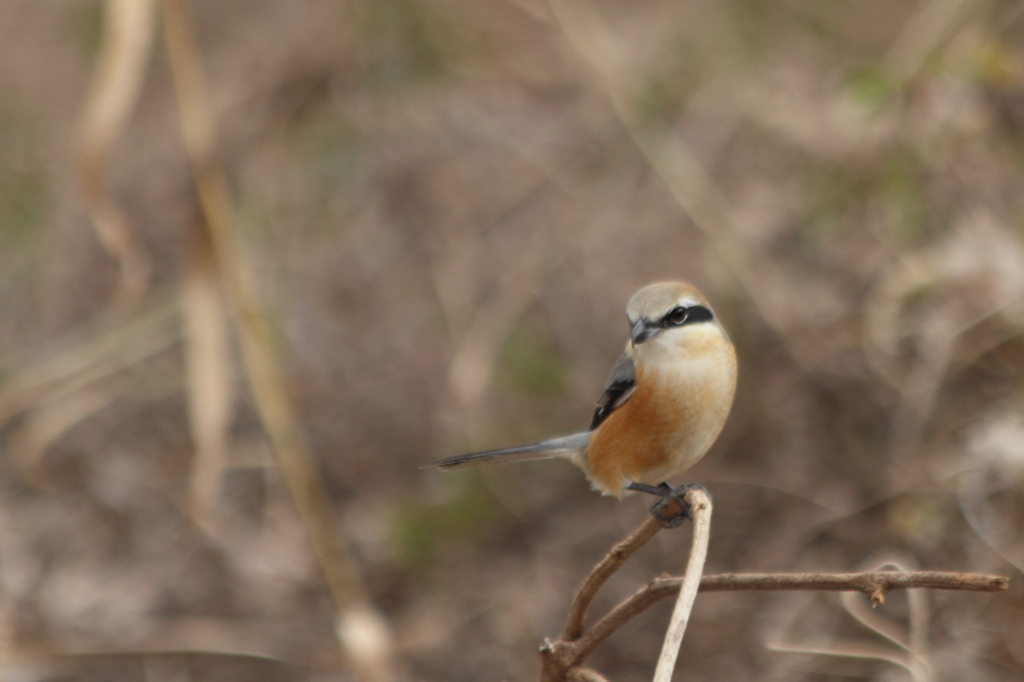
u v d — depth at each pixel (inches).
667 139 534.9
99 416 529.0
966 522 375.6
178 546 469.4
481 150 584.4
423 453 495.8
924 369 411.5
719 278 485.7
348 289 549.6
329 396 514.0
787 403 445.4
